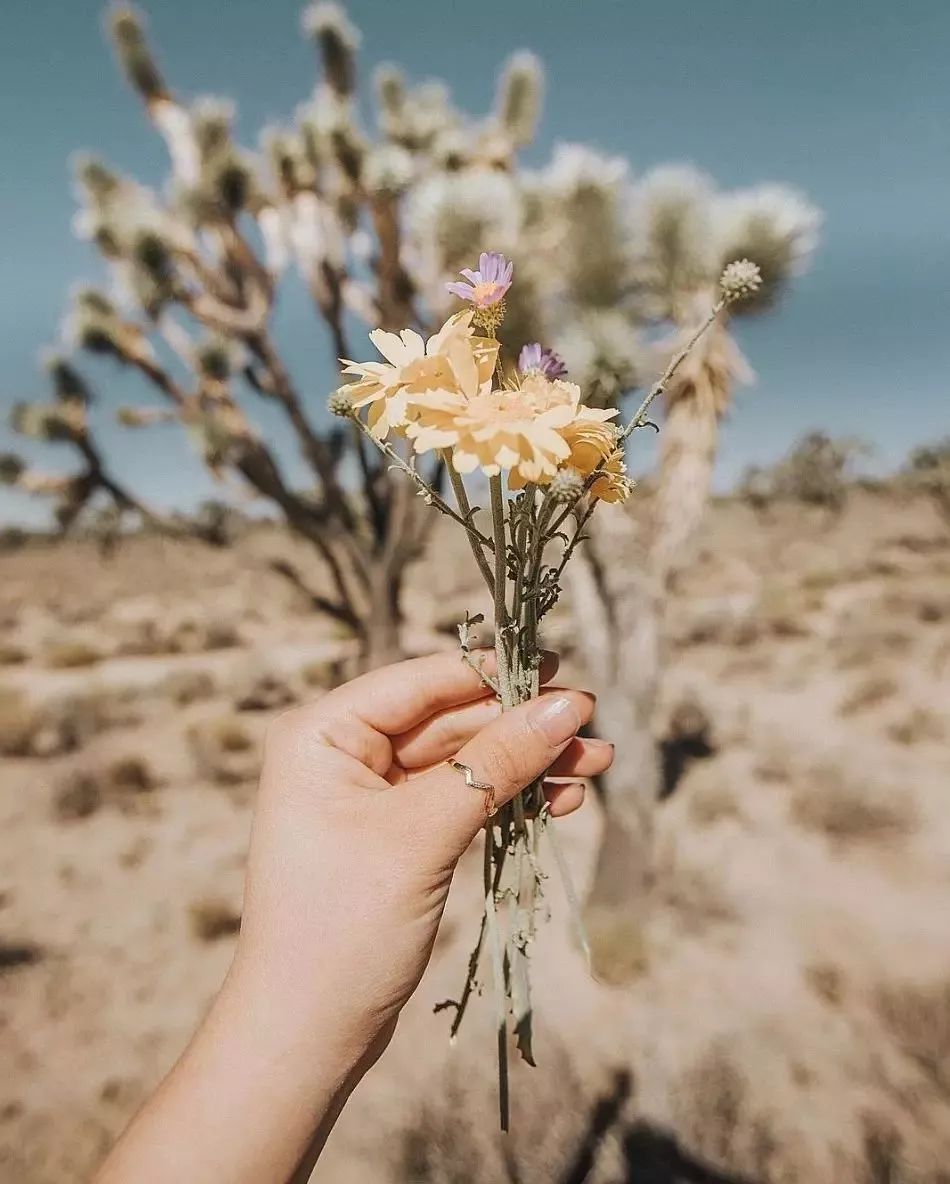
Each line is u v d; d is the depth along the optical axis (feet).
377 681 4.70
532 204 14.43
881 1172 11.02
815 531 102.47
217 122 25.54
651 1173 11.10
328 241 26.30
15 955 19.02
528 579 3.57
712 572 81.00
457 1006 3.77
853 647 41.39
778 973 16.19
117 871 23.35
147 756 33.30
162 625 72.43
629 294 13.65
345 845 3.65
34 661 56.34
